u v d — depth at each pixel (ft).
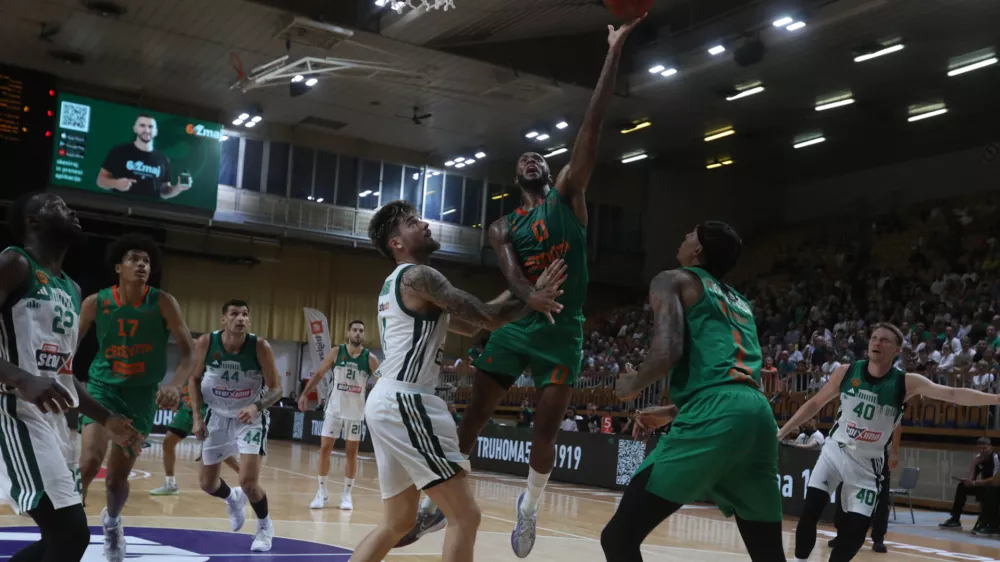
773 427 11.46
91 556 17.61
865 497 17.72
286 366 86.33
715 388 11.33
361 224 83.41
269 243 82.94
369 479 43.57
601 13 59.72
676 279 11.98
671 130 77.10
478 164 89.35
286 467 48.91
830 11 52.03
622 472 44.57
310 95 71.97
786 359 56.49
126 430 12.19
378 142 84.48
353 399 29.81
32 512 10.52
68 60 65.41
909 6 50.62
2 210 66.44
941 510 44.14
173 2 55.31
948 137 77.05
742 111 71.36
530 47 63.72
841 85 64.80
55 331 11.33
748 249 90.89
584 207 16.05
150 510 26.43
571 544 24.11
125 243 16.51
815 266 80.33
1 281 10.77
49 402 10.12
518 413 68.33
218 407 20.54
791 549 26.16
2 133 66.08
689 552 24.38
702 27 59.47
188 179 72.79
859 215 87.35
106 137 69.67
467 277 91.71
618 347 75.25
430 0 52.37
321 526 24.85
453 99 70.95
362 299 89.10
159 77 69.46
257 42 61.11
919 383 17.56
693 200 92.99
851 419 17.97
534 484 16.14
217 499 30.14
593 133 15.21
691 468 10.98
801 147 81.41
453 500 11.66
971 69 59.88
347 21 57.31
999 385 42.11
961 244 69.92
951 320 57.11
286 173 80.43
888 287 69.82
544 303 12.07
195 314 80.89
